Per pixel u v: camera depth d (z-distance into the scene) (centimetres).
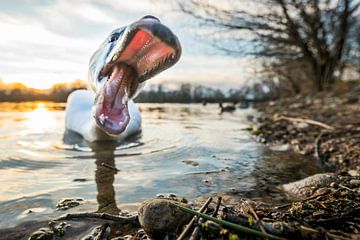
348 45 179
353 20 154
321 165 41
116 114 33
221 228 19
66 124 67
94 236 21
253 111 148
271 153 48
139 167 38
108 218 23
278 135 62
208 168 38
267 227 19
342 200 25
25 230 22
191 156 44
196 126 80
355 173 36
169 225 20
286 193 30
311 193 29
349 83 188
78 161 40
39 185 31
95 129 51
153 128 72
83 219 23
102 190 30
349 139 54
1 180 32
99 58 39
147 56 29
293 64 200
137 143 52
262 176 35
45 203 26
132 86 34
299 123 78
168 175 35
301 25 156
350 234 21
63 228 22
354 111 96
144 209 21
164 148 48
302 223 21
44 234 21
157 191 30
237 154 47
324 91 189
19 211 25
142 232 21
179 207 21
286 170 38
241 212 23
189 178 34
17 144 51
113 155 43
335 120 79
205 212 22
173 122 89
